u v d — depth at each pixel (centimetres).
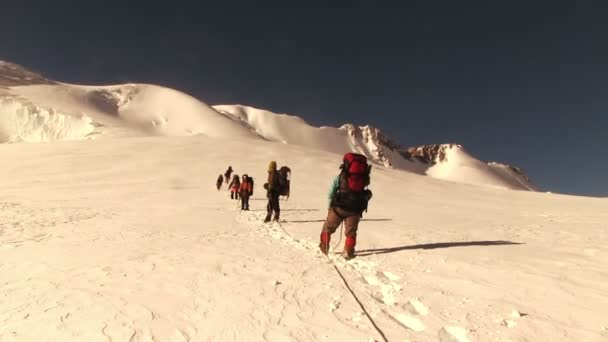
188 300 392
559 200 3394
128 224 976
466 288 439
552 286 441
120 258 570
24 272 490
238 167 4150
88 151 4706
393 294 422
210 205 1712
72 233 817
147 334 313
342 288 444
